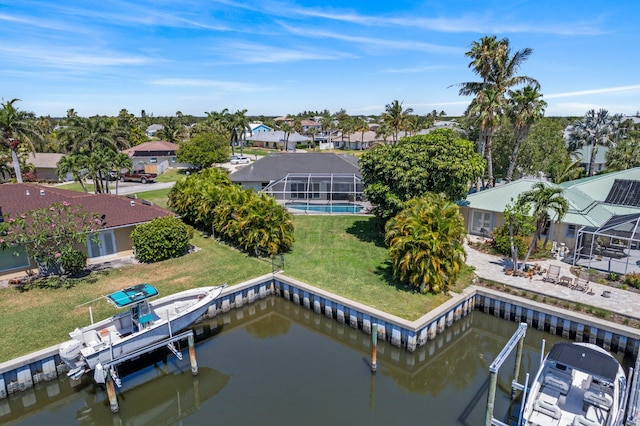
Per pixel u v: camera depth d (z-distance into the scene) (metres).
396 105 73.75
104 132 49.81
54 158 62.62
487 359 18.56
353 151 99.31
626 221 22.61
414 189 27.69
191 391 15.66
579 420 11.82
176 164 74.88
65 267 22.91
